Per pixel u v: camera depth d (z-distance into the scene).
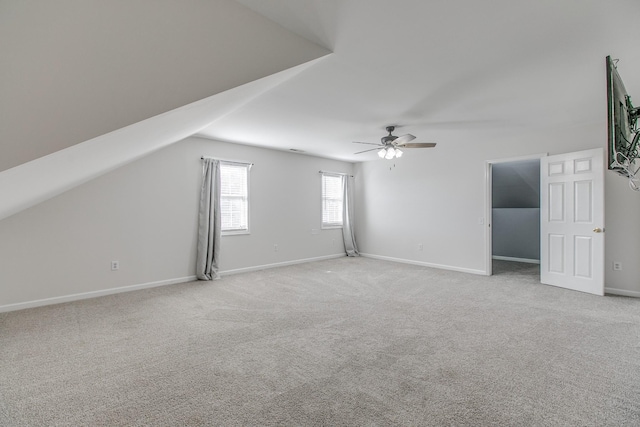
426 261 6.39
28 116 1.33
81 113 1.43
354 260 7.09
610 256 4.27
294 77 2.74
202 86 1.75
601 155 4.12
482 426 1.65
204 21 1.75
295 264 6.57
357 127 4.47
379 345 2.66
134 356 2.47
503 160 5.25
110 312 3.53
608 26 2.01
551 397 1.91
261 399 1.90
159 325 3.13
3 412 1.78
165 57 1.63
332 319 3.29
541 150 4.84
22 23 1.31
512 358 2.41
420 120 4.14
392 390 1.99
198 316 3.40
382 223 7.27
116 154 2.66
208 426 1.67
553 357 2.42
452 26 2.01
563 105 3.56
